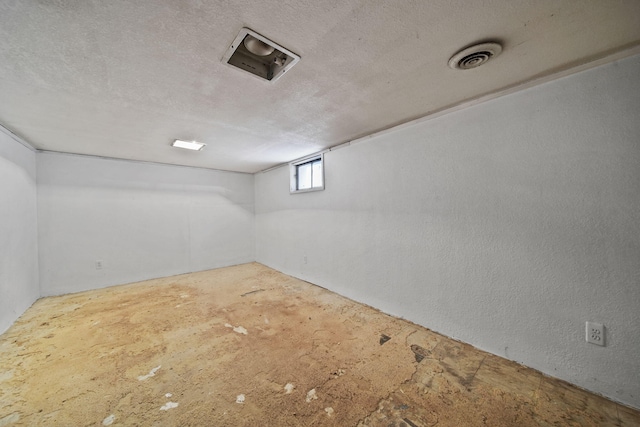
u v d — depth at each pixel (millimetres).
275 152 3473
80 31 1096
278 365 1748
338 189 3191
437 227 2188
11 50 1216
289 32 1147
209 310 2721
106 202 3641
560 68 1491
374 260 2764
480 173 1908
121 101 1830
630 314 1351
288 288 3488
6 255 2357
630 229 1349
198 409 1366
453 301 2094
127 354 1888
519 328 1738
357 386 1534
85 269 3465
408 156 2389
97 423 1278
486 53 1318
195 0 949
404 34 1170
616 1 987
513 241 1756
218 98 1805
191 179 4480
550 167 1595
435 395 1453
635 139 1331
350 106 1992
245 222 5195
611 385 1401
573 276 1521
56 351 1929
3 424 1268
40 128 2385
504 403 1386
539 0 979
